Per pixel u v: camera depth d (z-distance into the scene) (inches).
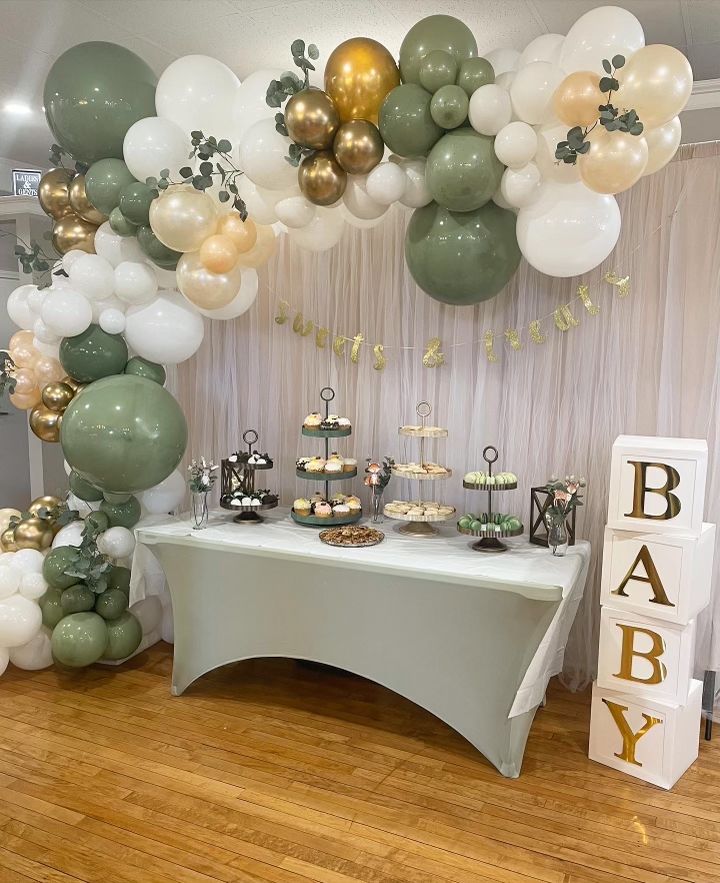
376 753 106.2
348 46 94.9
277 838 87.1
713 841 86.8
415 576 101.0
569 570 100.2
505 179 91.5
